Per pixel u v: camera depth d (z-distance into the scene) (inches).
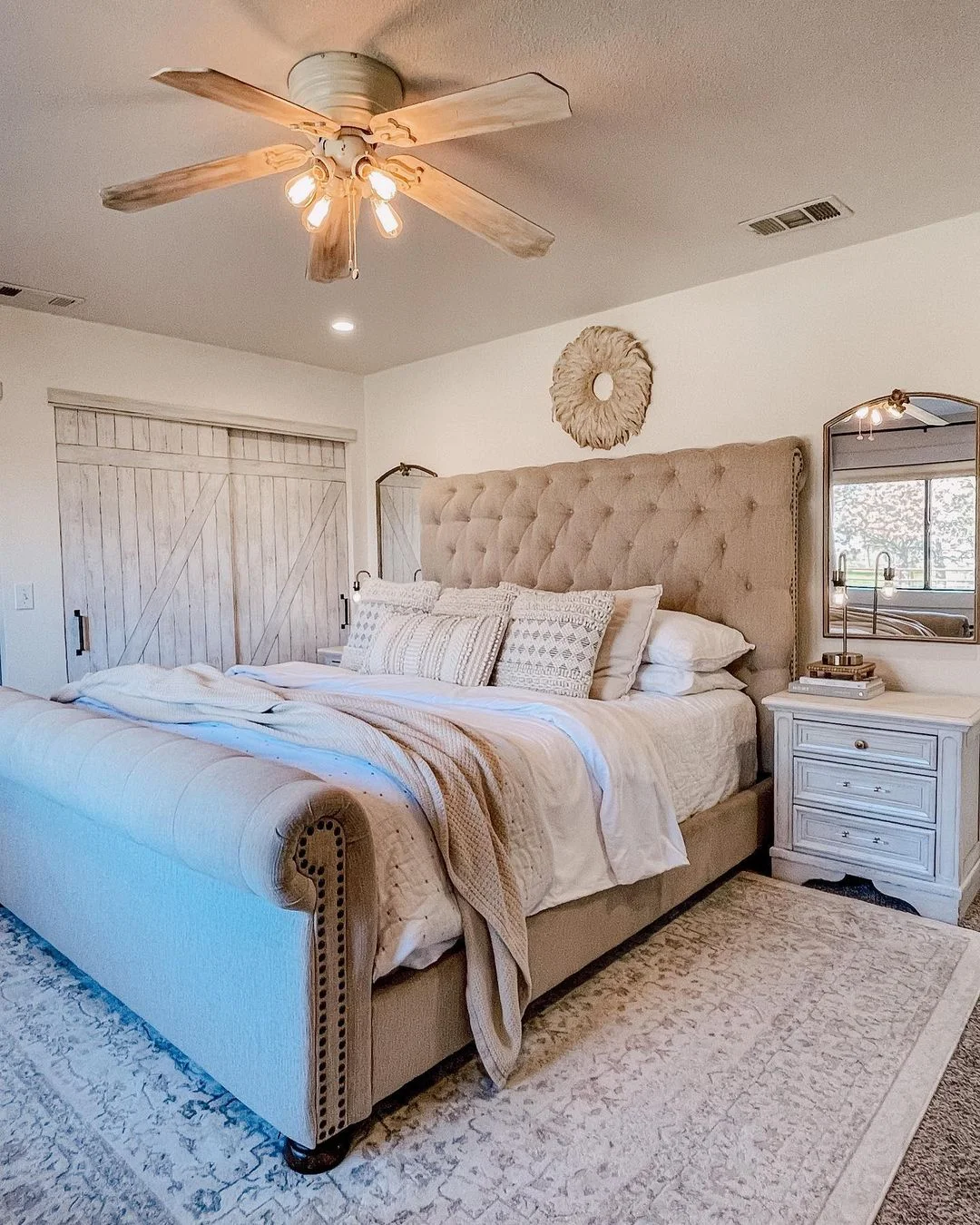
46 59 72.1
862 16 68.5
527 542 155.9
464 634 119.2
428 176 77.6
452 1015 68.2
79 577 151.0
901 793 103.8
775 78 77.6
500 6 66.7
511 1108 66.6
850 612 123.6
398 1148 62.0
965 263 111.3
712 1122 64.6
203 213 104.7
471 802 70.1
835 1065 72.1
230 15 67.1
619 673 115.9
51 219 106.0
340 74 72.3
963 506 112.9
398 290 136.6
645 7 67.0
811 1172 59.1
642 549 138.7
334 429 192.1
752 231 114.8
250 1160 60.9
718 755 112.9
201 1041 67.2
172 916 69.5
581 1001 83.4
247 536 177.8
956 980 87.0
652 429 144.9
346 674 127.0
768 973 88.9
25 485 143.6
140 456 159.3
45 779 79.4
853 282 121.0
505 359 167.2
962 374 112.5
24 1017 81.3
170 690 98.0
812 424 126.5
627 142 89.4
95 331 151.8
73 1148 62.1
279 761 75.6
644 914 93.8
